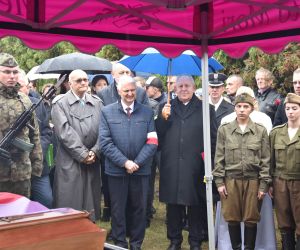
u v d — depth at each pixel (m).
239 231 4.62
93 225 1.92
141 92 5.64
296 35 4.02
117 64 5.59
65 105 4.85
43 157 4.78
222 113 5.50
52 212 1.95
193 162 4.81
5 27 3.63
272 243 4.70
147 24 4.11
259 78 5.99
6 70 4.10
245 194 4.49
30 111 4.15
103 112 4.76
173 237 4.98
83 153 4.74
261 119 4.93
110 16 3.74
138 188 4.76
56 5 3.64
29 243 1.75
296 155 4.46
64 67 6.75
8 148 4.08
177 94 4.95
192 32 4.17
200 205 4.92
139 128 4.72
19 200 2.17
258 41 4.22
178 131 4.86
